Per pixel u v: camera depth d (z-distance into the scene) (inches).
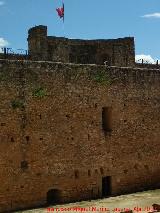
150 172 1515.7
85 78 1360.7
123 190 1439.5
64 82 1315.2
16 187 1213.7
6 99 1207.6
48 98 1280.8
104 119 1438.2
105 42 1924.2
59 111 1301.7
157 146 1540.4
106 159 1400.1
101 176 1385.3
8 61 1215.6
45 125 1273.4
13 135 1215.6
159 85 1553.9
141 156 1492.4
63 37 1809.8
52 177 1280.8
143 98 1505.9
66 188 1306.6
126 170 1450.5
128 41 1907.0
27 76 1245.7
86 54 1923.0
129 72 1471.5
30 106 1247.5
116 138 1428.4
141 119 1498.5
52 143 1284.4
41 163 1261.1
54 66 1296.8
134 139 1475.1
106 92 1408.7
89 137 1363.2
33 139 1249.4
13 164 1211.9
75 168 1327.5
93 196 1365.7
